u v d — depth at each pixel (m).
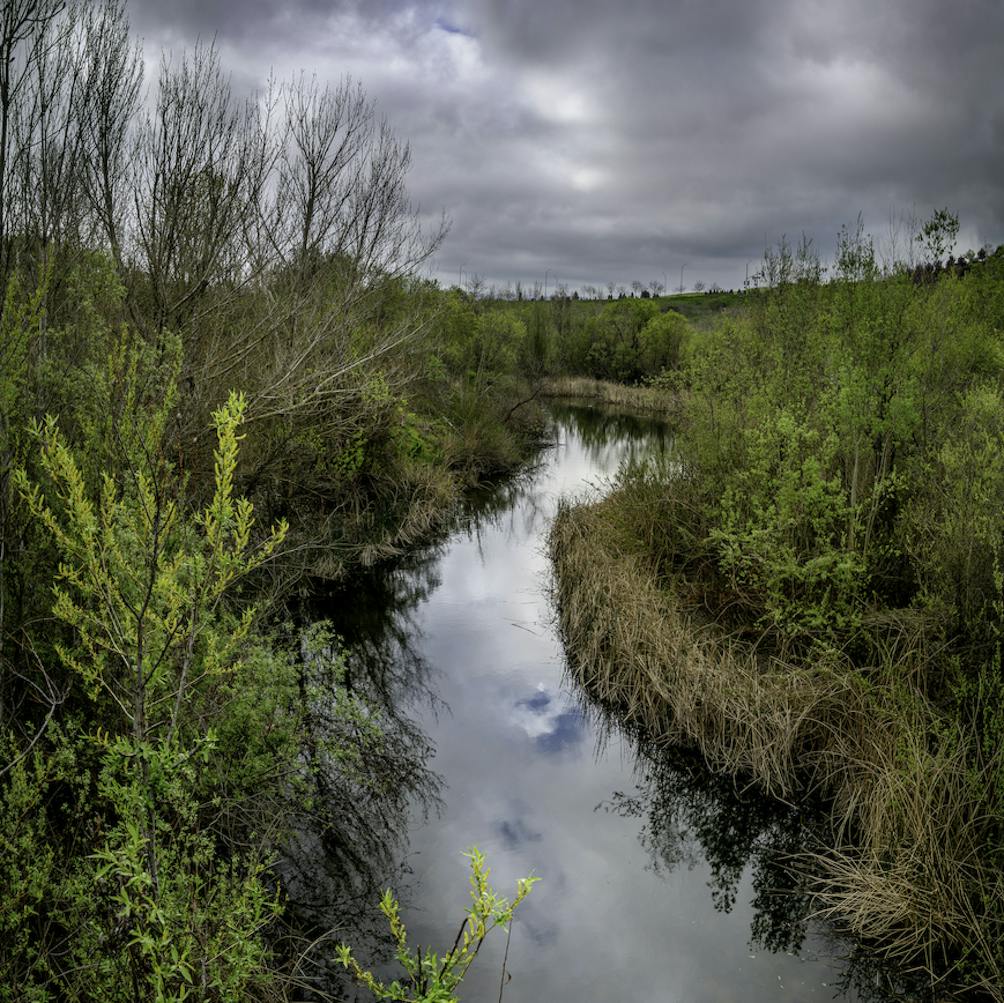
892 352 6.36
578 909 4.62
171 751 2.22
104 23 5.81
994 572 4.82
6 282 3.39
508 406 20.91
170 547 3.04
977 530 5.30
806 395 7.70
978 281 8.57
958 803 4.23
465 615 9.25
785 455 7.25
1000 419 5.56
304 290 8.51
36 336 3.92
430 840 5.17
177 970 2.14
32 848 2.83
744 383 8.69
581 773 6.07
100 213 5.88
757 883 4.89
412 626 8.90
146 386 3.45
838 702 5.47
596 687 7.14
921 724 4.89
